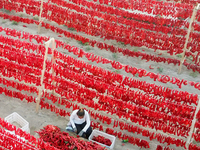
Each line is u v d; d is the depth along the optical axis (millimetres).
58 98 7695
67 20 10633
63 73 6719
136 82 6336
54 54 6754
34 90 7113
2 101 7504
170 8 9797
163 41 10023
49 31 11125
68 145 5711
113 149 6500
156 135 6461
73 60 6680
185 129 6219
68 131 6652
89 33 10492
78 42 10625
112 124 7289
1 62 6934
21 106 7438
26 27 11188
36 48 7055
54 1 10500
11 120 6730
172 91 6031
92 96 6633
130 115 6781
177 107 6055
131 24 9992
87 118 6566
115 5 10172
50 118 7176
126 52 9867
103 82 6641
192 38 9273
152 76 6266
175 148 6762
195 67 9383
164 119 6234
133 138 6617
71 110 7523
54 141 5867
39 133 6117
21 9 11008
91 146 5754
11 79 8227
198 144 6895
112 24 10234
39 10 10812
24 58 6855
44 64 6660
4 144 5367
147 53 10461
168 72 9562
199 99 5738
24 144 5184
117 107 6625
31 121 7016
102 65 9555
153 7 10164
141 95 6281
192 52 9297
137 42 9773
